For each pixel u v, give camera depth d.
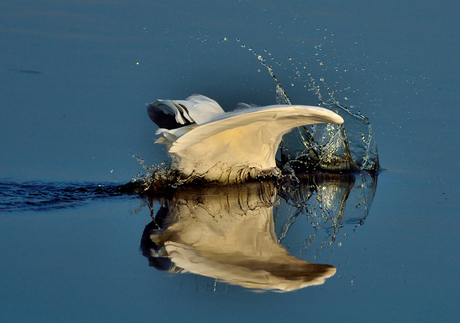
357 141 14.74
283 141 14.76
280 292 7.17
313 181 13.27
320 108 11.26
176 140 11.00
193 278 7.51
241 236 9.18
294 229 9.64
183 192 12.02
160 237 9.05
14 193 11.55
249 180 12.99
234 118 11.00
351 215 10.45
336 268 7.96
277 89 15.38
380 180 13.16
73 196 11.51
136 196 11.62
